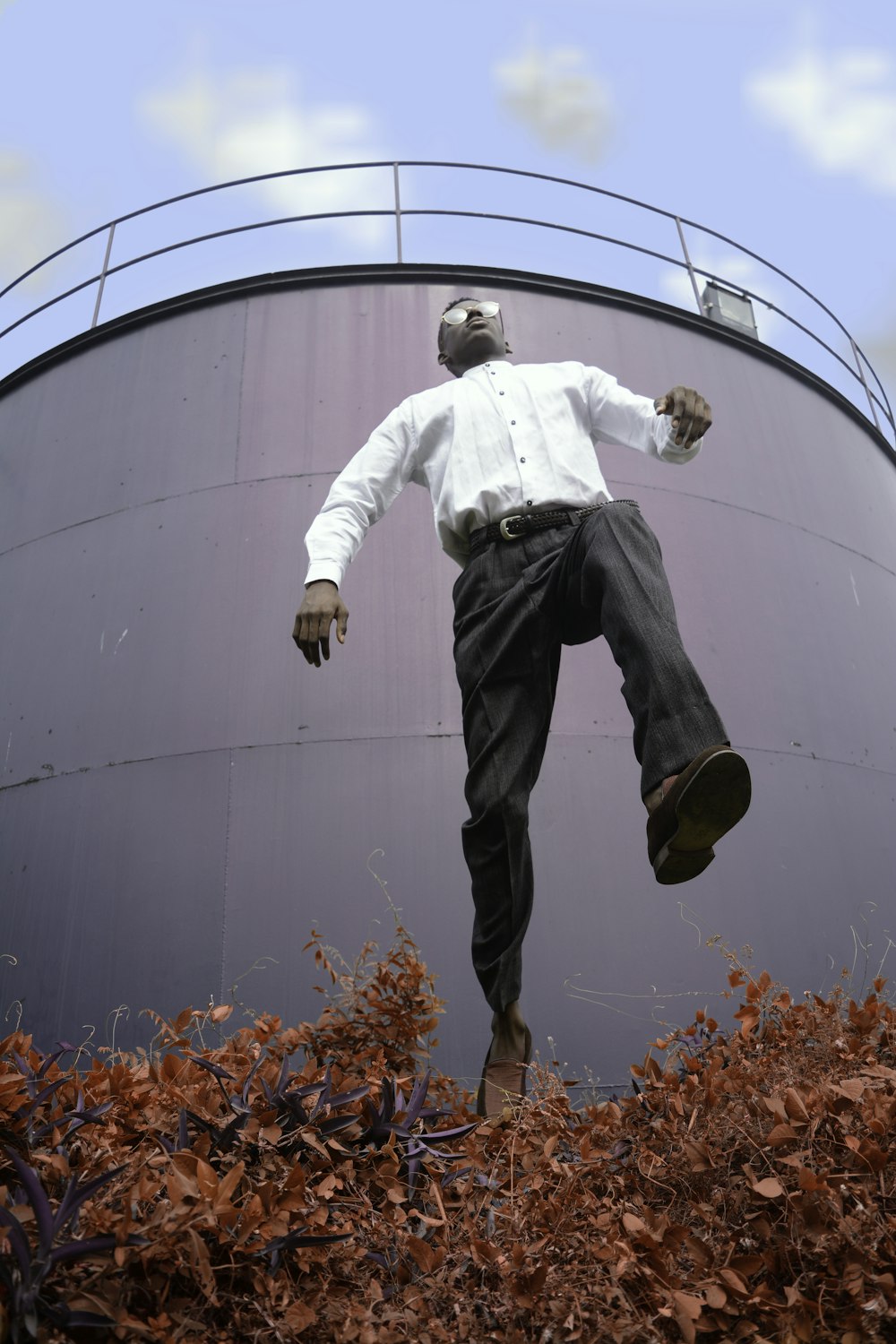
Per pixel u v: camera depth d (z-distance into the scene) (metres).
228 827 4.30
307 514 4.93
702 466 5.44
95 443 5.60
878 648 5.62
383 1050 2.03
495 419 2.05
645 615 1.57
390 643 4.58
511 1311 1.12
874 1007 1.77
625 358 5.65
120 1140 1.33
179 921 4.18
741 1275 1.13
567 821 4.28
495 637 1.86
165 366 5.65
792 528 5.59
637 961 4.08
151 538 5.11
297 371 5.37
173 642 4.77
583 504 1.95
